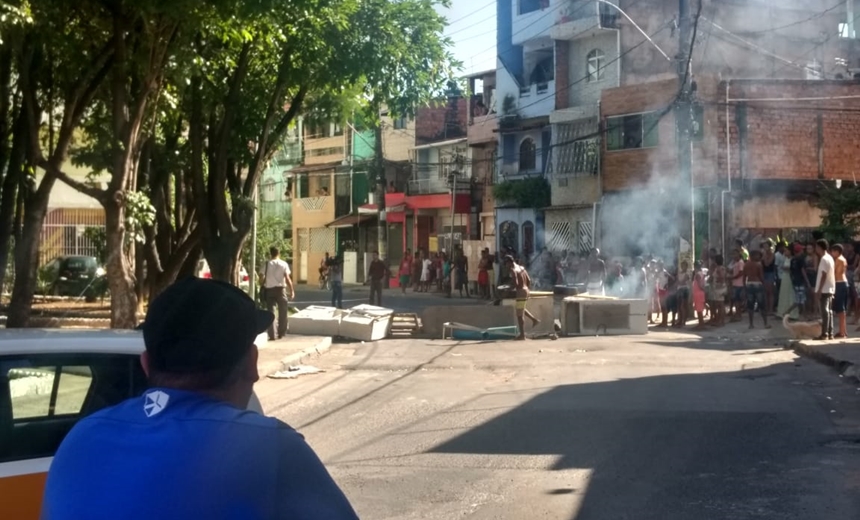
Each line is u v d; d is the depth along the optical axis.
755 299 22.73
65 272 32.44
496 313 22.59
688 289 23.94
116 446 2.35
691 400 12.33
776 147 33.97
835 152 34.41
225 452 2.30
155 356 2.49
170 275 23.39
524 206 42.12
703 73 35.31
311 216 59.72
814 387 13.47
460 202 47.03
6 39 15.16
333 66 20.67
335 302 31.05
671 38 38.69
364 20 20.67
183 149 24.00
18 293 17.52
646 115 35.88
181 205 28.17
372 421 11.47
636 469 8.62
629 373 15.24
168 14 13.97
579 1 40.75
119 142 15.47
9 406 4.48
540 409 11.83
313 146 59.19
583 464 8.88
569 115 40.09
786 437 9.91
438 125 51.59
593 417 11.20
